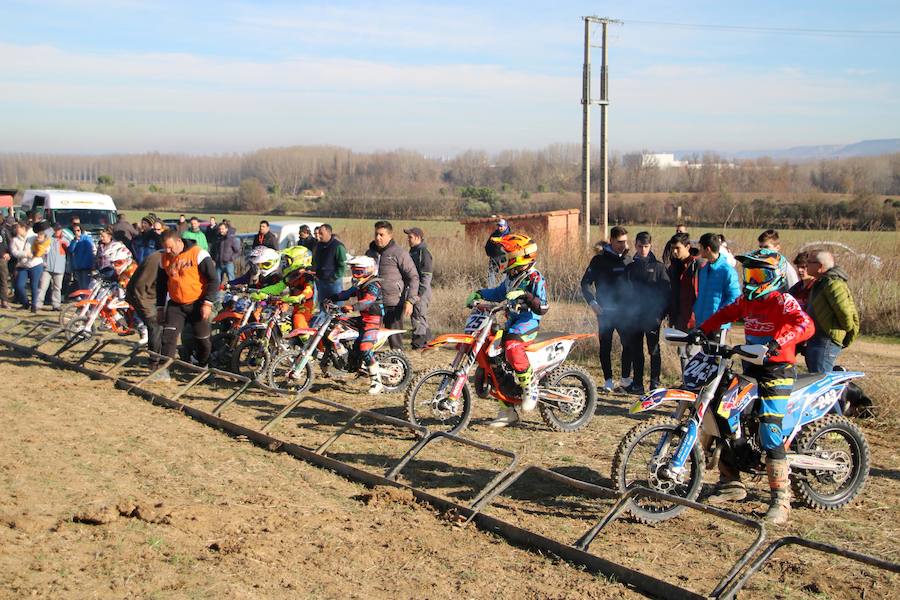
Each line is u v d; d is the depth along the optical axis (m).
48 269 17.48
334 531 5.75
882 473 7.18
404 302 11.23
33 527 5.55
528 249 7.82
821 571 5.22
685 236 9.55
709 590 4.93
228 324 10.98
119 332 13.32
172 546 5.36
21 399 9.44
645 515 5.93
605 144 27.86
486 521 5.88
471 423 8.77
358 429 8.46
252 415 8.99
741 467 6.28
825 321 7.61
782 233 22.53
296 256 10.02
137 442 7.82
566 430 8.47
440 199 53.38
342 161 98.19
